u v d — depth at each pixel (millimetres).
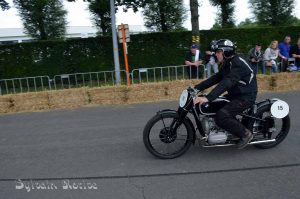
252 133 5121
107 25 17781
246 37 17672
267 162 4867
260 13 20938
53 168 5035
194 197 3967
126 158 5262
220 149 5441
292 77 10023
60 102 9273
